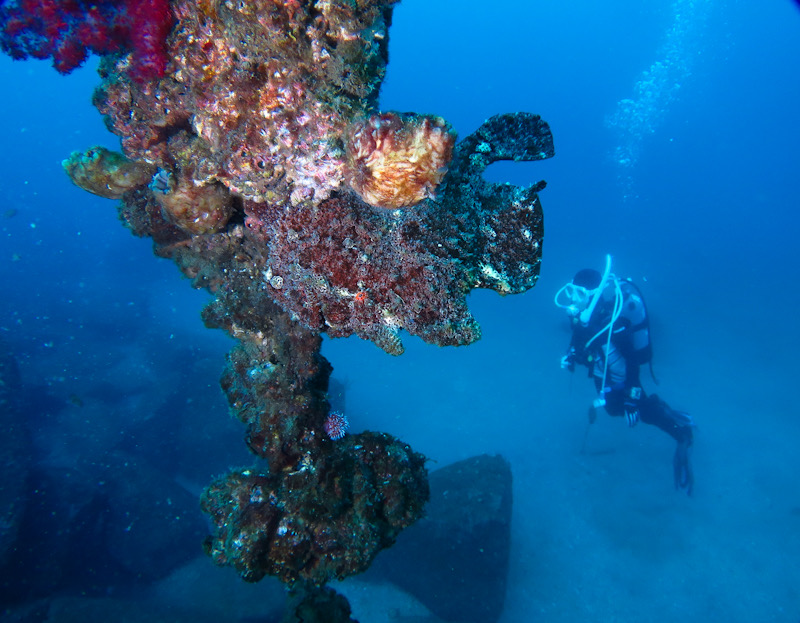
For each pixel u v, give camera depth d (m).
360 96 1.65
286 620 2.91
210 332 15.72
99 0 1.70
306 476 2.27
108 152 2.25
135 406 9.53
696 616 6.16
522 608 6.45
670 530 7.46
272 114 1.63
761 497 7.92
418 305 1.74
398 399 12.75
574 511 8.10
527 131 1.89
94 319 15.48
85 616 5.32
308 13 1.53
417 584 6.14
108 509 7.01
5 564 5.47
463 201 1.85
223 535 2.33
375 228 1.74
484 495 6.35
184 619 5.41
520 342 16.92
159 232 2.55
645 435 10.26
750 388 12.20
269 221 1.89
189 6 1.63
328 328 1.94
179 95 1.84
